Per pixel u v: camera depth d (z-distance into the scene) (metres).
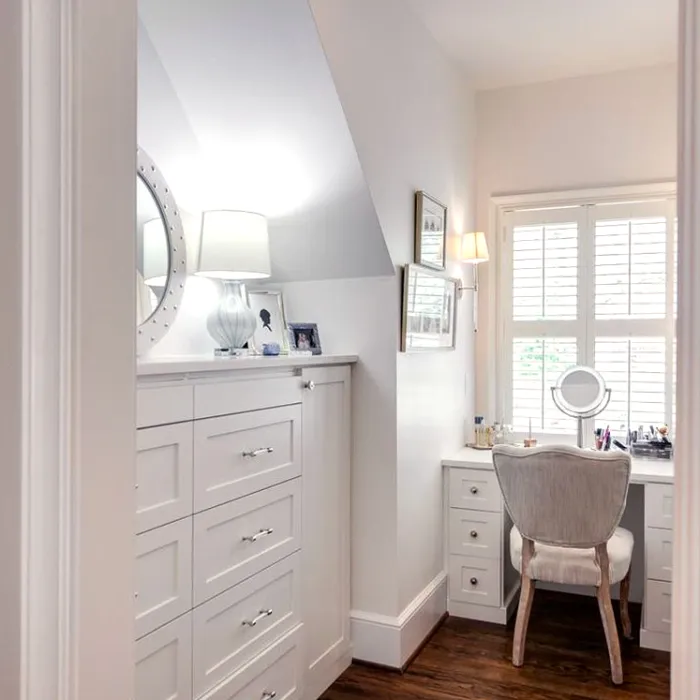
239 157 2.43
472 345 3.62
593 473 2.47
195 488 1.75
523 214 3.59
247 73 2.18
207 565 1.80
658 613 2.80
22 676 0.98
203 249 2.27
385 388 2.63
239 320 2.33
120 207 1.05
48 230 0.96
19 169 0.96
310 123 2.24
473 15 2.82
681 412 0.78
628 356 3.38
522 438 3.59
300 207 2.50
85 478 0.99
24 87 0.96
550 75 3.44
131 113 1.07
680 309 0.78
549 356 3.54
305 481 2.32
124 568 1.06
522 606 2.68
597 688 2.50
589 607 3.29
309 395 2.35
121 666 1.06
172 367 1.64
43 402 0.97
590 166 3.43
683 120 0.77
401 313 2.64
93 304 1.00
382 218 2.47
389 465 2.62
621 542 2.75
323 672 2.46
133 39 1.07
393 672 2.61
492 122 3.62
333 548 2.54
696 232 0.76
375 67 2.41
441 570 3.15
